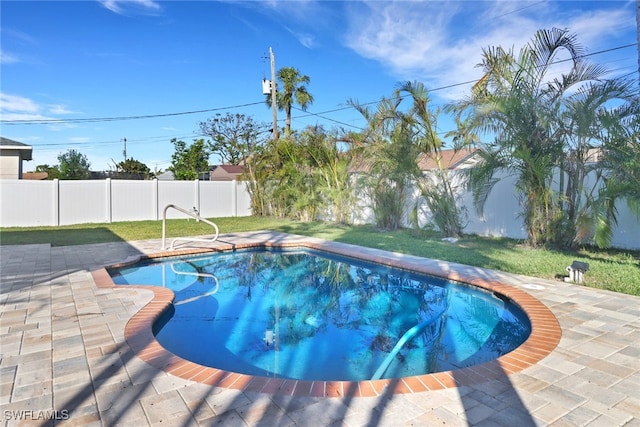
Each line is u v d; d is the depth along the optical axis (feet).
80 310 14.96
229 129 96.99
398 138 34.76
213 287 23.30
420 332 15.81
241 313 18.33
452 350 13.93
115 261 25.54
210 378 9.43
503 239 33.83
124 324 13.38
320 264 29.96
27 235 39.60
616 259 23.93
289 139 56.29
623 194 22.15
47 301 16.16
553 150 25.67
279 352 13.78
